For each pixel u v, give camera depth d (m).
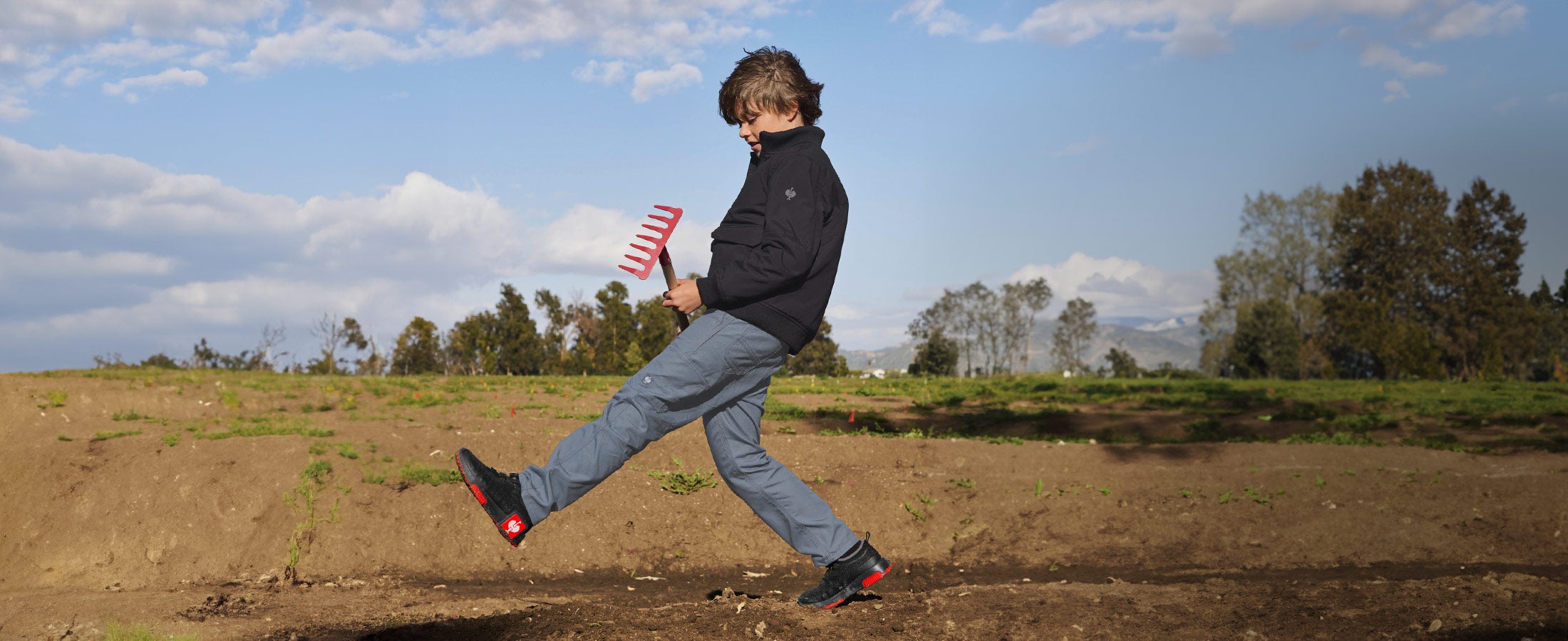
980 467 7.16
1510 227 61.91
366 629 3.70
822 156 3.01
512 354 41.91
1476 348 47.84
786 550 5.69
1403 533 5.74
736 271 2.81
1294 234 65.00
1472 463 7.14
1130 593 4.02
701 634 3.43
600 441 2.78
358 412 9.63
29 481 5.50
